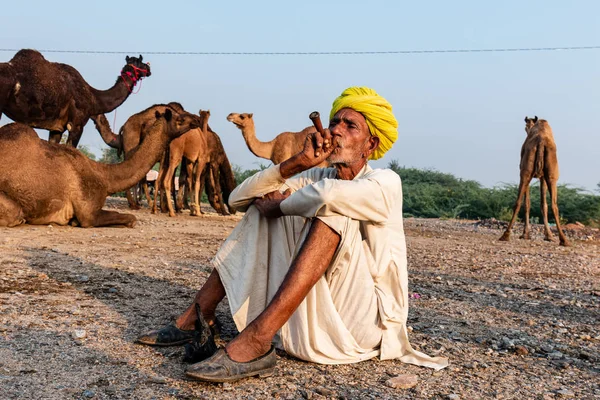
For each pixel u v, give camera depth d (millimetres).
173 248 7785
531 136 12617
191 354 2961
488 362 3314
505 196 28000
